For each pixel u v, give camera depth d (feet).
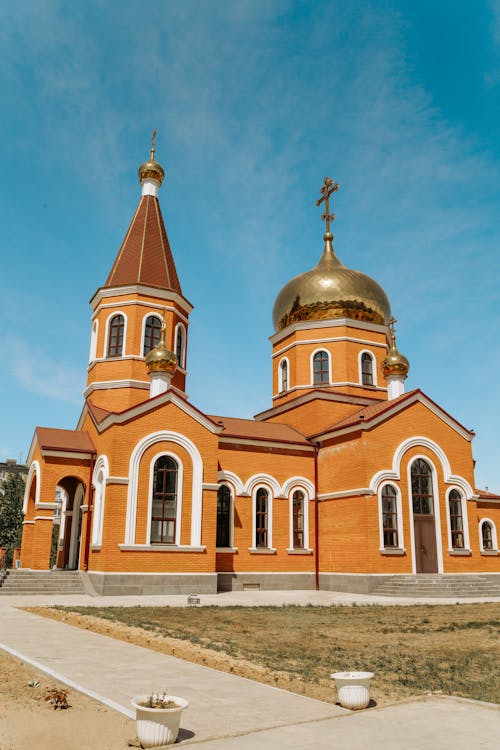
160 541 83.82
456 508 97.76
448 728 23.02
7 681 29.35
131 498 82.17
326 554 96.17
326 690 30.17
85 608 61.98
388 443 93.81
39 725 22.95
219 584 90.94
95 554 82.74
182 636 45.16
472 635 48.55
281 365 121.90
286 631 49.93
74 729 22.66
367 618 59.00
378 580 87.45
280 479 99.55
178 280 111.14
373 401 112.57
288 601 76.38
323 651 40.98
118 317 103.14
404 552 90.48
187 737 22.07
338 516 94.99
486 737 21.93
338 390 111.86
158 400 86.69
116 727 23.00
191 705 26.20
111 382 98.89
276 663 36.35
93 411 94.89
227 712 25.25
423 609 67.36
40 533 84.23
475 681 32.68
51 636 43.45
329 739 21.67
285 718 24.49
